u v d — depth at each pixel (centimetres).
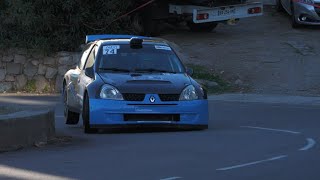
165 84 1858
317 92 3189
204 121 1886
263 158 1434
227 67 3619
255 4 3959
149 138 1761
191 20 4116
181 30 4525
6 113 1645
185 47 3962
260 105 2850
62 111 2780
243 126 2073
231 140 1708
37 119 1617
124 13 4078
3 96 3609
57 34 3919
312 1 4116
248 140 1709
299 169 1312
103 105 1795
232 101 3031
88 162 1396
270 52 3778
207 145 1619
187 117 1845
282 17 4869
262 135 1817
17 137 1561
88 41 2267
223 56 3772
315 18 4141
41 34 3947
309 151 1531
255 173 1273
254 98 3095
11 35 3953
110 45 2059
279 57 3691
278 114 2480
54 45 3894
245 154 1486
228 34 4344
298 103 2900
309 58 3641
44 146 1623
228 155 1473
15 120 1552
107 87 1817
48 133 1672
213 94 3281
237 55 3772
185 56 3741
